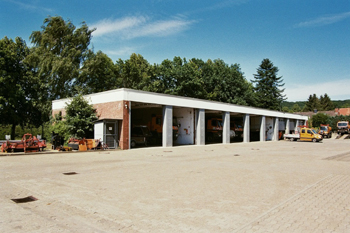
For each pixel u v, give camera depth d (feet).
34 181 28.84
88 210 19.02
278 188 26.07
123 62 165.07
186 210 19.03
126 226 16.01
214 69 194.59
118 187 26.13
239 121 136.46
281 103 248.32
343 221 16.94
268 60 245.45
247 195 23.31
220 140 126.82
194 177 31.50
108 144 73.61
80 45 127.34
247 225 16.08
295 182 29.09
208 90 189.26
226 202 21.07
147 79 158.92
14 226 15.90
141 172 35.06
